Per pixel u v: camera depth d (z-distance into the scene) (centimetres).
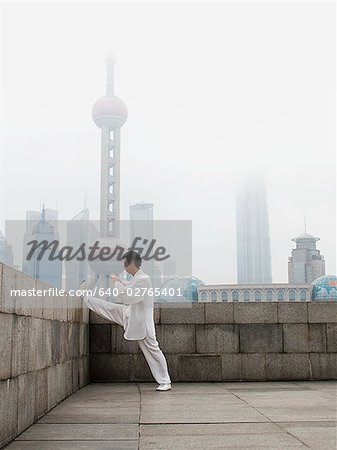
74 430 521
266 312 1080
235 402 726
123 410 654
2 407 452
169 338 1072
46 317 640
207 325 1076
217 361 1067
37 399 586
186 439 471
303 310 1082
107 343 1062
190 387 958
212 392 863
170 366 1065
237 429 518
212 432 504
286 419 576
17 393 502
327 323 1080
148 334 918
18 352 508
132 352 1061
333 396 795
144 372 1058
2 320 455
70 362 829
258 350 1073
